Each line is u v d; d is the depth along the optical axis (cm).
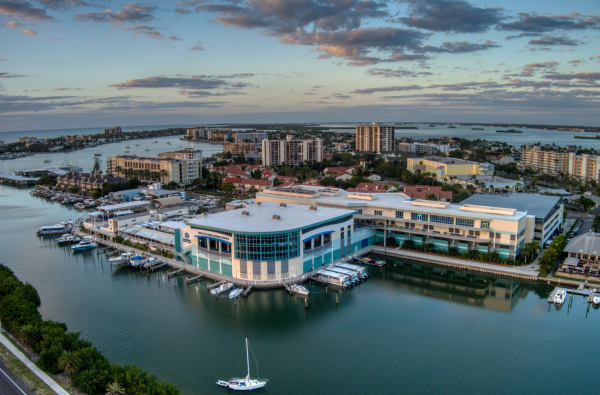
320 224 13338
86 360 7388
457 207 15462
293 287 11781
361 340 9356
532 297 11756
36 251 16300
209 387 7594
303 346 9081
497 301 11506
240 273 12531
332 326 10019
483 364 8381
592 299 11100
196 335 9544
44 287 12512
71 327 9888
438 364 8381
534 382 7800
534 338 9419
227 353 8769
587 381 7825
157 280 13050
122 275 13550
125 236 17150
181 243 14475
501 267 13325
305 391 7494
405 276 13462
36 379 7325
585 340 9312
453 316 10569
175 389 6769
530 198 18188
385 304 11319
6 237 18388
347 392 7475
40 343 7981
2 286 10525
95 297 11731
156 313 10681
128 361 8438
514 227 13412
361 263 14588
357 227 15888
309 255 13138
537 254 14462
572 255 13738
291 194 17938
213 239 13012
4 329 9200
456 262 13825
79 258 15412
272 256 12225
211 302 11331
